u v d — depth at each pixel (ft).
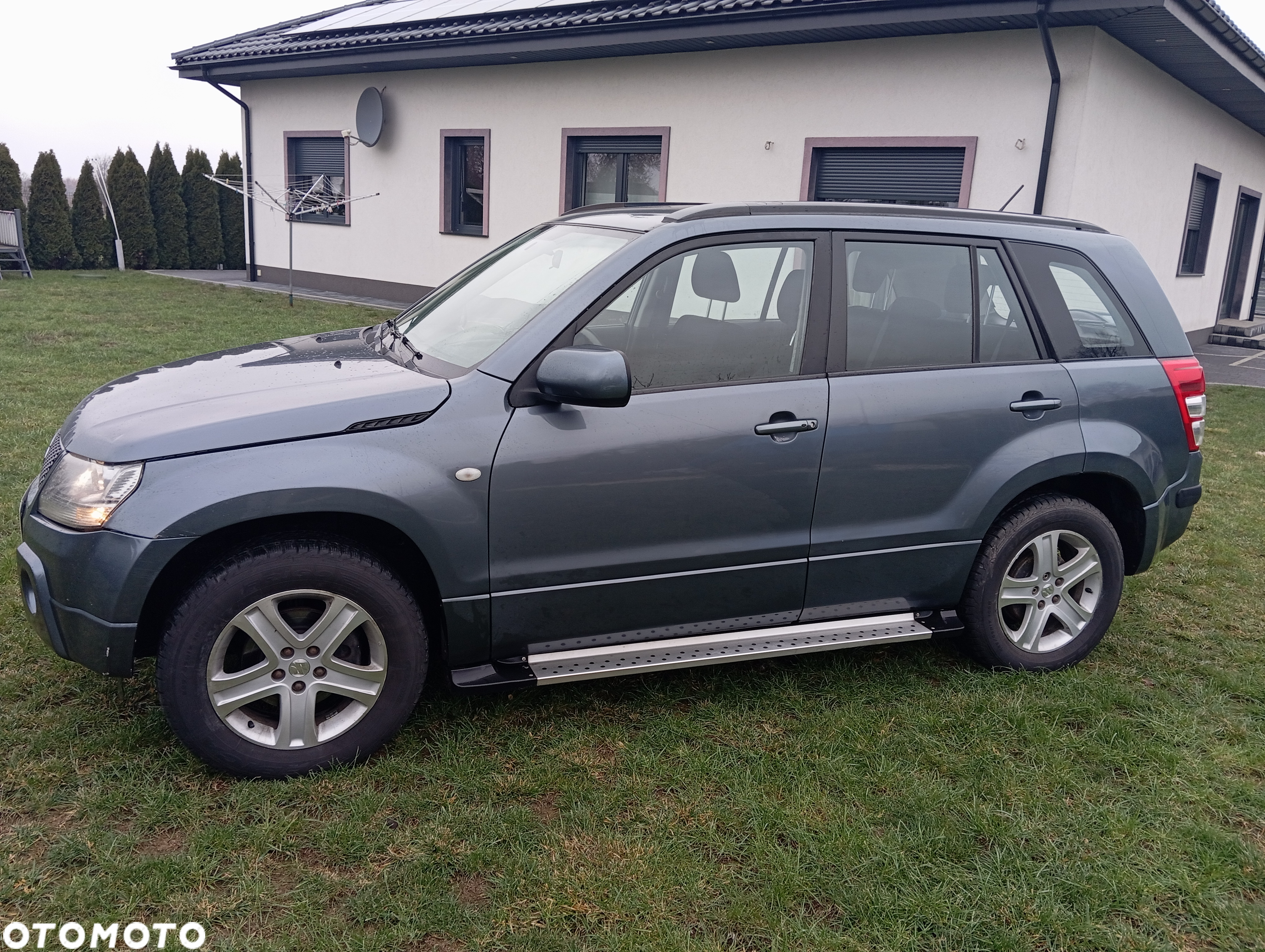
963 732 11.07
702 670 12.38
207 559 9.43
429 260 52.65
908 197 36.14
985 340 11.94
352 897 7.97
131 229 70.90
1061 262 12.61
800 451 10.81
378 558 9.72
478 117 48.49
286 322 42.70
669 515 10.43
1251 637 14.35
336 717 9.86
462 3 51.83
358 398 9.55
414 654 9.90
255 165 61.82
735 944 7.72
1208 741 11.17
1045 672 12.69
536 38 41.04
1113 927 8.11
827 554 11.26
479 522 9.72
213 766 9.36
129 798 9.06
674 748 10.44
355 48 47.91
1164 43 33.68
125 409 9.78
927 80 34.58
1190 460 13.25
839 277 11.27
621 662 10.55
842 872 8.54
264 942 7.45
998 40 32.91
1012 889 8.43
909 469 11.37
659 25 36.83
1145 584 16.43
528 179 47.09
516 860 8.46
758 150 38.91
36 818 8.76
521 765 10.05
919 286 11.66
